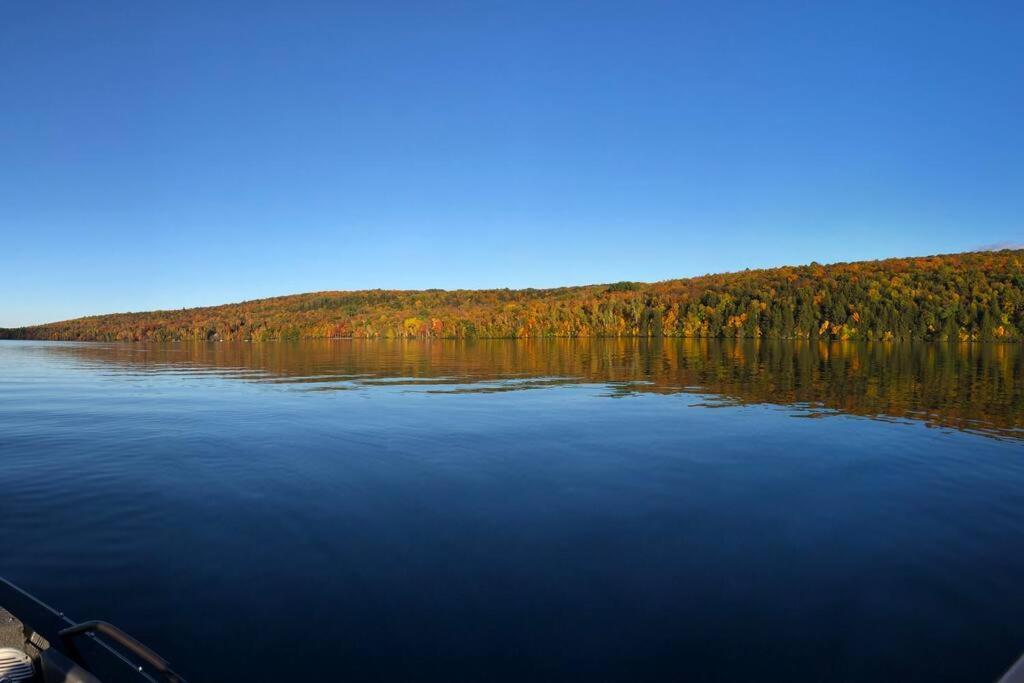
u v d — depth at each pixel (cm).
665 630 660
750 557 857
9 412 2312
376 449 1566
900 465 1402
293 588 755
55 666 477
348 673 580
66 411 2333
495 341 13125
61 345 13388
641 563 833
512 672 582
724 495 1156
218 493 1169
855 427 1908
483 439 1697
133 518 1022
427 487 1205
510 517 1023
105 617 684
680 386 3244
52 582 775
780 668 594
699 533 950
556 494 1159
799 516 1034
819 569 817
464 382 3506
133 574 798
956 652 624
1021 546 904
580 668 589
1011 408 2375
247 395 2852
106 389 3209
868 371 4309
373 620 677
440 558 847
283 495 1153
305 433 1797
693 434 1777
